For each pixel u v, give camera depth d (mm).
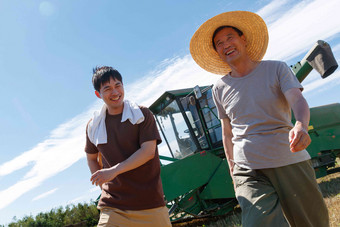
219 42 2662
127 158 2459
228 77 2562
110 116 2535
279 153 2217
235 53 2525
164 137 8555
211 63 3027
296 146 1889
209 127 7953
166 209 2506
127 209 2355
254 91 2344
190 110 8086
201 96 7402
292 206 2215
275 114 2301
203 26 2701
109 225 2344
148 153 2359
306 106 2084
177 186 7168
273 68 2336
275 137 2246
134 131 2438
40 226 16125
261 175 2291
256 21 2658
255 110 2330
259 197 2141
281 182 2223
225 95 2541
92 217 16781
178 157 8305
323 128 8641
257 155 2266
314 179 2246
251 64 2514
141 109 2486
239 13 2590
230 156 2664
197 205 7484
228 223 6402
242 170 2369
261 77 2352
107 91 2428
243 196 2242
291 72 2309
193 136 7922
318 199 2229
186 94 8164
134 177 2389
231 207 7586
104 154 2531
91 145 2727
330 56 5066
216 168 7621
